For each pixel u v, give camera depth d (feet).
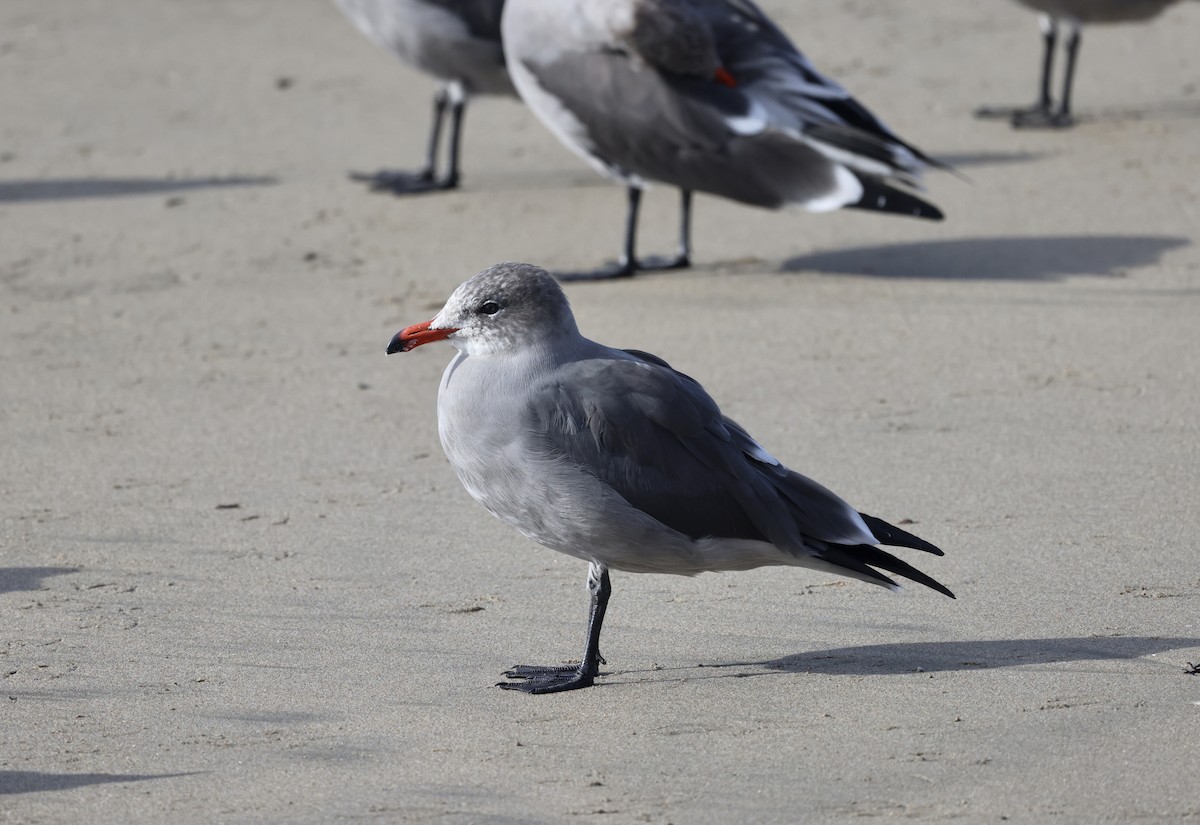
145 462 40.73
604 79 54.80
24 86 83.87
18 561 34.68
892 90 78.89
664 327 50.57
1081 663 28.12
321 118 78.74
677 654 29.53
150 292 55.77
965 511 36.06
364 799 23.88
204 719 26.89
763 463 28.91
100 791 24.22
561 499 28.14
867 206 53.11
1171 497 36.27
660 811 23.29
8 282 57.00
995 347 47.42
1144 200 61.52
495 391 28.35
